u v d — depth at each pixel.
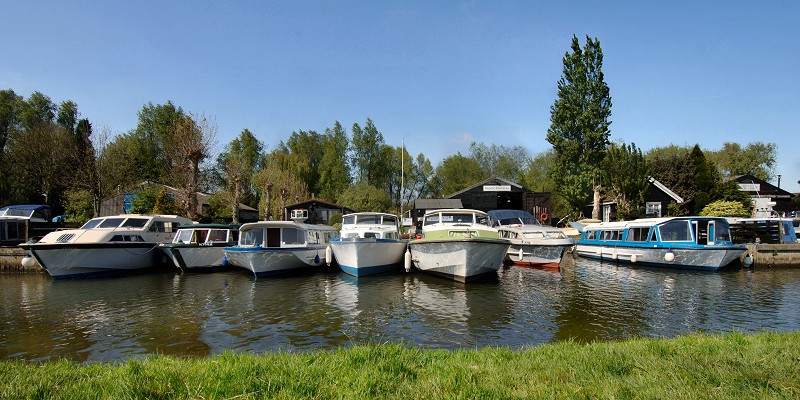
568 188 40.97
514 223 28.86
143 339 9.86
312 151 75.62
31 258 21.06
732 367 4.80
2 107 48.69
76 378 4.90
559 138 41.41
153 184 37.06
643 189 33.69
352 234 20.97
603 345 6.57
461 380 4.53
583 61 40.97
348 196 55.69
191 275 20.53
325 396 4.15
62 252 18.88
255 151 72.19
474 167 78.81
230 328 10.70
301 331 10.34
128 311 12.81
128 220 22.25
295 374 4.71
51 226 30.22
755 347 5.77
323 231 22.98
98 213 33.44
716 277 19.22
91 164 33.97
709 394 4.04
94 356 8.68
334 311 12.45
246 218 51.59
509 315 11.78
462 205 46.09
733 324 10.91
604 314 11.91
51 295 15.62
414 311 12.35
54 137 42.72
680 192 39.91
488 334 9.88
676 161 42.47
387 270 20.03
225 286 17.25
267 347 9.07
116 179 37.94
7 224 25.95
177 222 24.52
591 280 18.25
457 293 15.12
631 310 12.43
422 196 80.69
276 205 51.03
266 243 20.62
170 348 9.16
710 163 41.09
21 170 42.03
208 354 8.66
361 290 15.88
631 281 18.00
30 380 4.78
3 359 8.55
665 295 14.80
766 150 67.94
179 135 29.67
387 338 9.60
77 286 17.59
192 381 4.54
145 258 21.83
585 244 28.23
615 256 24.92
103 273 20.17
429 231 19.80
